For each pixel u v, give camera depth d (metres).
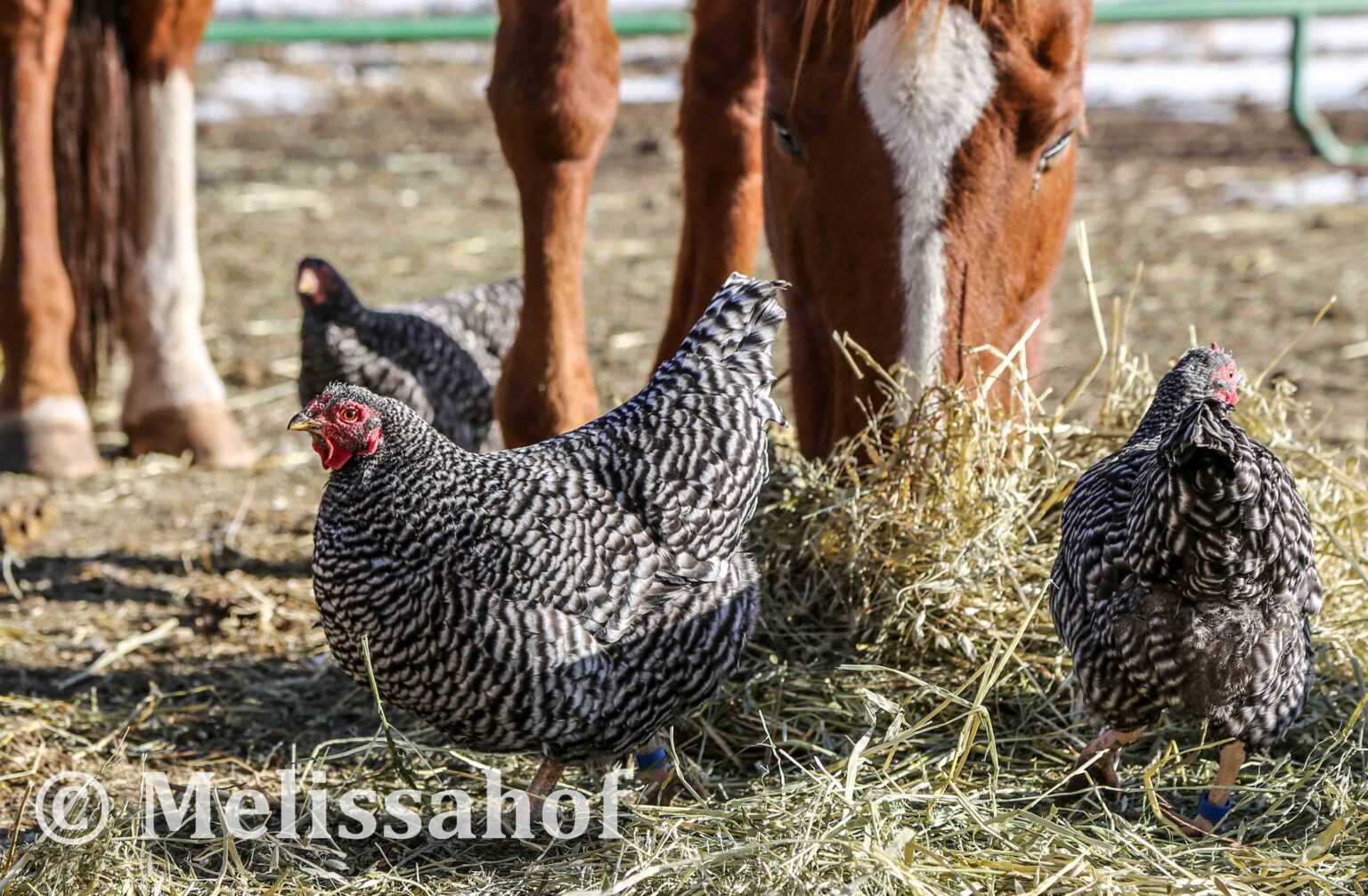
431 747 4.07
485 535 3.40
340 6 17.64
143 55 6.34
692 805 3.53
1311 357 7.53
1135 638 3.31
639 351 8.00
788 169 3.99
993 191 3.67
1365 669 4.04
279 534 5.80
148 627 4.95
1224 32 18.97
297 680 4.56
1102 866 3.24
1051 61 3.66
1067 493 4.22
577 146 4.54
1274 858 3.28
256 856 3.52
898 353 3.70
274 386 7.69
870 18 3.63
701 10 4.66
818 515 4.21
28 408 6.36
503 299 5.90
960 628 4.04
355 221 11.02
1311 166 12.50
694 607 3.57
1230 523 3.03
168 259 6.53
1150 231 10.40
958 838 3.33
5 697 4.33
